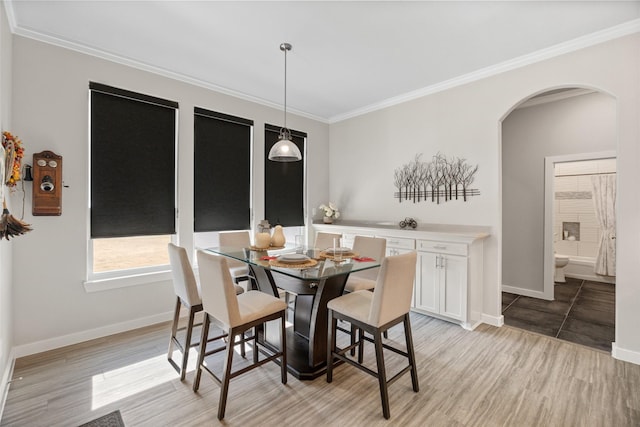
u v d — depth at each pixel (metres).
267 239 2.76
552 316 3.45
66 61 2.66
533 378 2.20
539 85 2.88
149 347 2.64
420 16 2.30
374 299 1.84
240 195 3.94
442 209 3.62
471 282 3.17
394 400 1.95
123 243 3.05
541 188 4.12
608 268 4.98
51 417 1.77
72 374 2.22
